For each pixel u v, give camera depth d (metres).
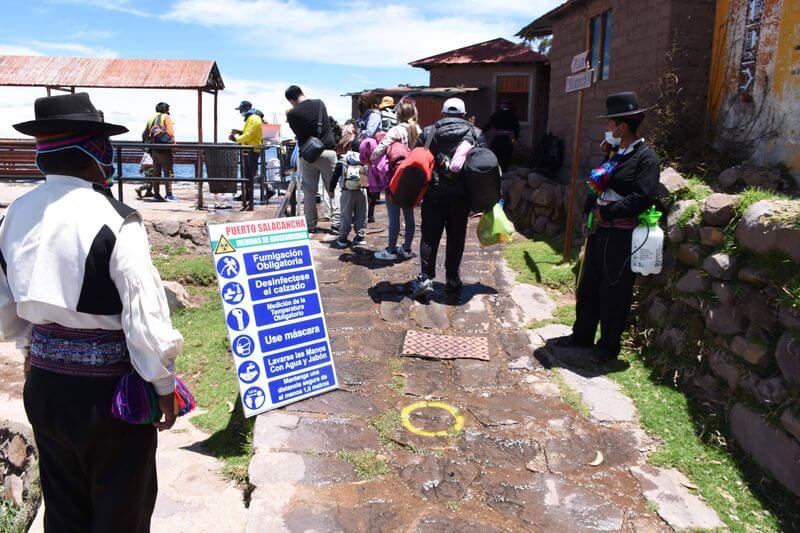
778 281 3.50
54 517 2.30
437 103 16.66
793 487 3.08
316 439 3.57
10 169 12.97
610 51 8.08
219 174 9.12
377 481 3.22
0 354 5.91
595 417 3.80
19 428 4.57
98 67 11.18
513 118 11.51
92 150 2.15
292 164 9.15
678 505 3.05
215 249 3.83
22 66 11.36
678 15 6.46
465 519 2.95
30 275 2.03
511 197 9.18
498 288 5.95
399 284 5.98
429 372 4.39
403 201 5.32
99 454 2.17
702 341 4.05
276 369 3.95
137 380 2.13
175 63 11.31
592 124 8.69
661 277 4.63
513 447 3.53
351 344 4.80
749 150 5.66
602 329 4.48
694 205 4.44
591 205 4.50
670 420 3.77
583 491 3.16
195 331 5.74
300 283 4.12
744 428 3.46
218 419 4.21
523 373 4.38
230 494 3.34
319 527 2.88
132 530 2.27
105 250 2.02
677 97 6.35
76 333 2.11
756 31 5.57
